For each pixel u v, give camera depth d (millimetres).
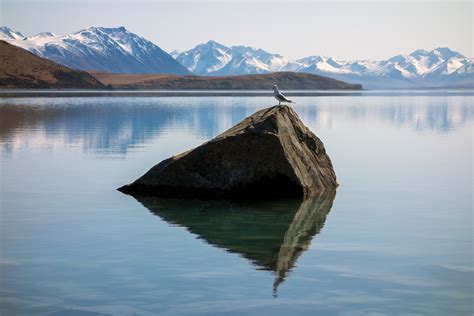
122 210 22828
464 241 18484
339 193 26594
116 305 13289
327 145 45781
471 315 12805
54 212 22375
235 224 20844
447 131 58812
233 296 13805
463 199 25250
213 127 60094
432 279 14938
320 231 19875
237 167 24844
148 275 15180
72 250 17359
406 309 13109
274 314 12828
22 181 28891
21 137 48219
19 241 18312
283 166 24703
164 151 40531
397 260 16484
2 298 13664
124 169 32719
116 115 77062
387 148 43938
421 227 20344
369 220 21438
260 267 15859
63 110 86812
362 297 13766
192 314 12828
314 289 14242
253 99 146125
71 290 14156
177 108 96250
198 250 17484
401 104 127625
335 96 196125
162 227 20266
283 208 23469
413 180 30078
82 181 28984
